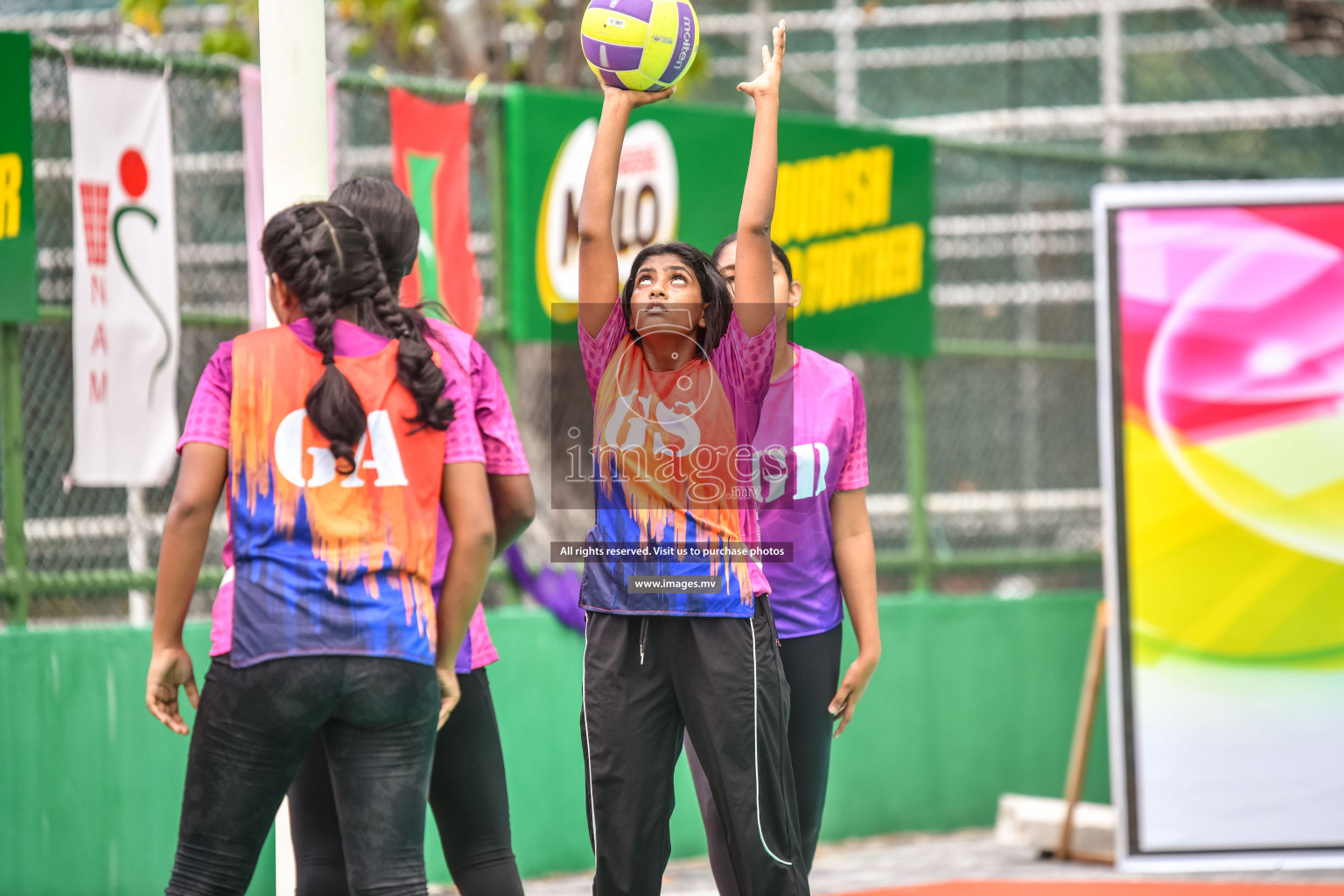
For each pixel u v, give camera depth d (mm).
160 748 17781
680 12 11430
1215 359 20281
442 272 19547
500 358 21000
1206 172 28531
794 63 39625
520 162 20750
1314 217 20266
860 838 23594
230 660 9609
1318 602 19953
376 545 9664
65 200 17719
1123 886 19156
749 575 11008
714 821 12484
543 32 32000
